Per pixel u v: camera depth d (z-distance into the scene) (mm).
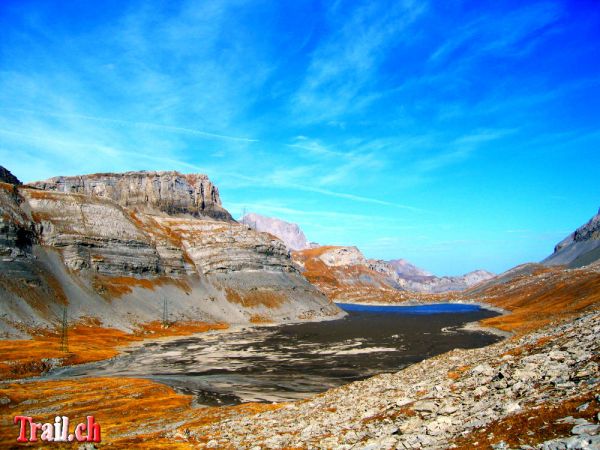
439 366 49562
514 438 17125
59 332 151375
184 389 83562
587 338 29172
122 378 92500
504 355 36500
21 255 175500
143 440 39156
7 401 68500
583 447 13828
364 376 92500
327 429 30953
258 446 30172
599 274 192250
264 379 92312
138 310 196000
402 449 20844
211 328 196500
